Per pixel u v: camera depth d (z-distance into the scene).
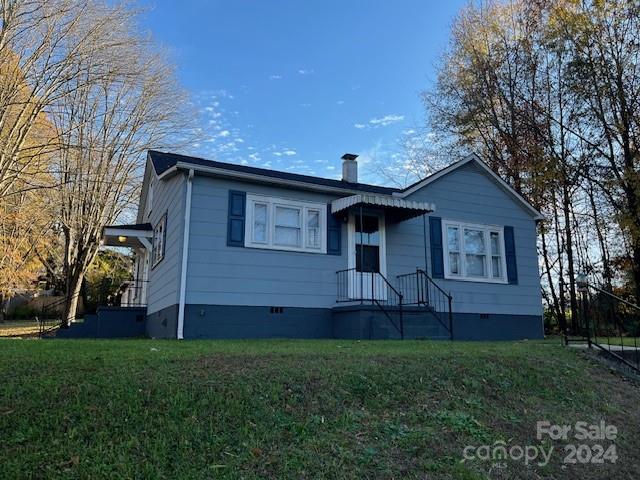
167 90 23.00
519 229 15.48
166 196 13.38
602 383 7.06
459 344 8.84
